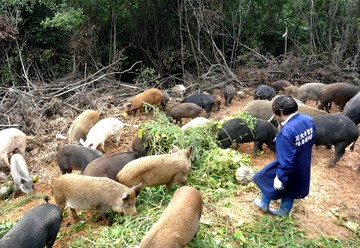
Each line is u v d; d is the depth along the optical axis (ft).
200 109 21.31
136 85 29.78
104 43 38.29
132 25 38.93
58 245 12.00
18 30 31.53
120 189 12.07
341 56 33.94
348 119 15.89
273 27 41.32
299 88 24.80
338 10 37.68
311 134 10.87
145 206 12.90
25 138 18.26
